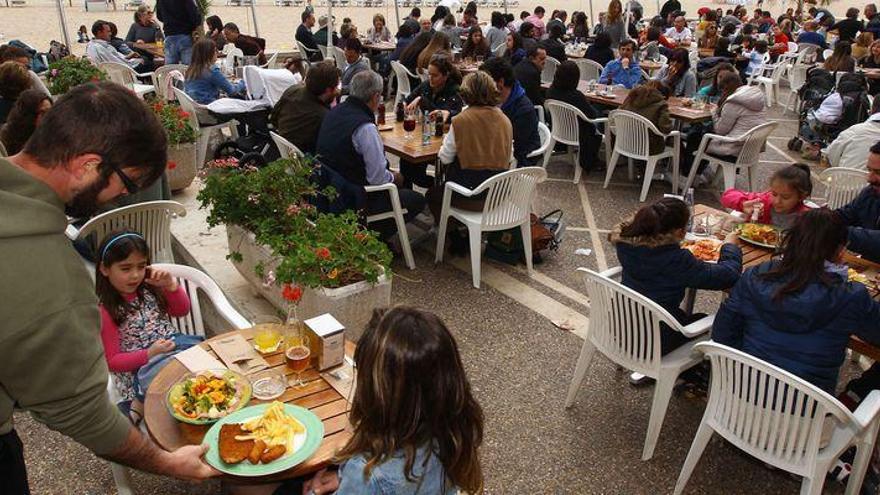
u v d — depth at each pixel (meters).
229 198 3.59
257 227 3.47
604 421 3.19
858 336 2.46
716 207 6.25
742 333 2.69
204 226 4.66
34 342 1.14
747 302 2.58
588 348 3.13
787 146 8.46
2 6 22.06
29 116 3.17
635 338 2.88
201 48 6.56
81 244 3.33
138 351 2.48
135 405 2.44
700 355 2.83
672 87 8.30
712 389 2.57
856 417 2.30
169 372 2.24
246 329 2.53
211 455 1.81
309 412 2.00
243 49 9.71
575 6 31.12
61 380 1.20
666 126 6.07
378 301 3.16
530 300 4.32
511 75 4.94
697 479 2.84
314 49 11.37
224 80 6.72
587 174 7.16
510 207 4.41
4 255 1.11
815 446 2.31
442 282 4.51
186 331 2.97
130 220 3.40
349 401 2.13
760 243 3.46
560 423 3.16
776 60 12.98
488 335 3.89
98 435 1.30
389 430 1.35
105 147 1.16
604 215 5.95
